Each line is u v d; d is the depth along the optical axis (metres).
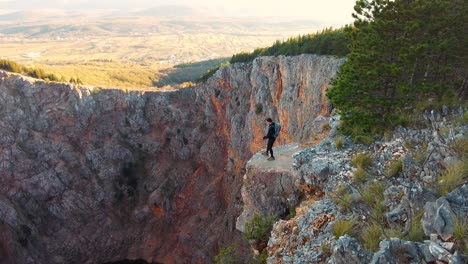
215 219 100.56
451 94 16.50
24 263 95.06
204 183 107.56
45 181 102.25
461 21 16.95
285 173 21.30
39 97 107.88
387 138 16.31
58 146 106.25
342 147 17.33
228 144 101.94
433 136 13.94
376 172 13.98
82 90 111.56
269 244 14.39
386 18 18.17
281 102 79.50
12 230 95.94
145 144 115.44
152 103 117.31
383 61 18.38
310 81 68.50
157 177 112.75
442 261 7.55
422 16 17.31
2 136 101.44
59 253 100.00
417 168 12.30
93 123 112.00
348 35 20.28
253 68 93.12
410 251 8.16
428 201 9.92
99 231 105.25
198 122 114.12
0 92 103.56
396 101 17.52
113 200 108.56
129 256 107.44
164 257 106.44
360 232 10.75
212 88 109.69
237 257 24.02
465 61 17.81
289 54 82.62
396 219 10.35
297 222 13.91
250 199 22.72
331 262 9.56
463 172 10.31
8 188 99.50
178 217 108.12
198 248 98.94
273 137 23.19
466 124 13.70
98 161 109.44
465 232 7.83
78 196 104.94
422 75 18.38
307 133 62.47
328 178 15.24
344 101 19.53
